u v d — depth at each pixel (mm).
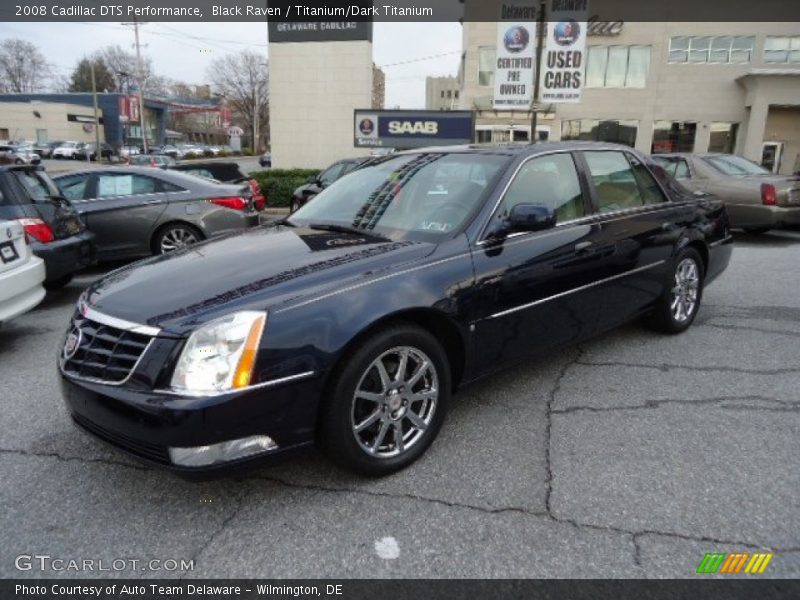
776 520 2547
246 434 2436
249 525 2566
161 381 2393
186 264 3053
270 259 3018
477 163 3680
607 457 3068
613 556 2352
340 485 2850
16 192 5676
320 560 2355
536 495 2748
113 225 7672
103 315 2654
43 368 4430
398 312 2787
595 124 29109
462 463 3021
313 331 2555
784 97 27078
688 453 3096
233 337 2426
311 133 19703
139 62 50031
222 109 73500
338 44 19109
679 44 28188
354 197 3926
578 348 4664
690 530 2492
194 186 8195
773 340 4848
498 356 3373
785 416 3504
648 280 4434
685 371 4191
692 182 10234
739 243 10102
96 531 2539
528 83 19453
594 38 28422
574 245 3709
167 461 2404
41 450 3195
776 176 9945
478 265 3172
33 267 4949
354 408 2748
